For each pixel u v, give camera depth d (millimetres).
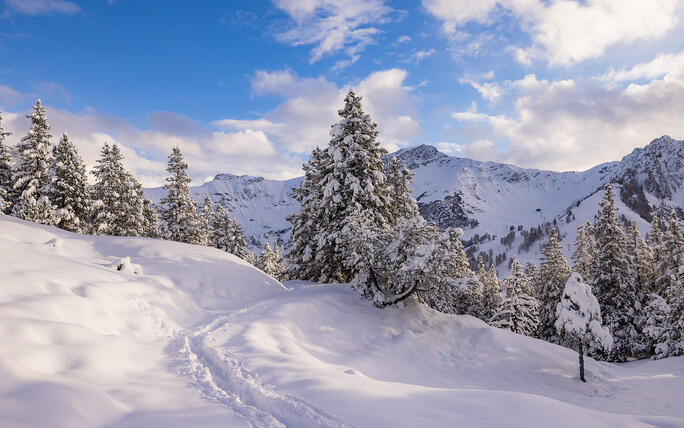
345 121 22766
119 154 34250
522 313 29859
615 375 18672
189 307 15000
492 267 44312
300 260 27438
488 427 5617
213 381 7984
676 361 22969
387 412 6121
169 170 35188
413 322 18375
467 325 19469
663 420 6781
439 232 18172
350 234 18344
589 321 17188
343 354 14227
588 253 40875
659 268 34875
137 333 11086
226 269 19781
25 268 11461
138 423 5637
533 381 15781
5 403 5121
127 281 14359
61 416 5238
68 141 31016
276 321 14211
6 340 7016
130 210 34438
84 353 7660
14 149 31250
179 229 34500
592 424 5895
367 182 22000
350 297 19641
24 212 25953
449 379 14492
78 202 31062
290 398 6785
